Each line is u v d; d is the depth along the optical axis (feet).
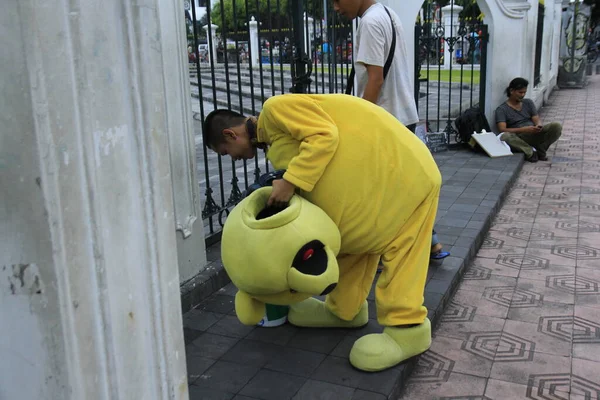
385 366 8.23
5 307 3.43
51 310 3.30
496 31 25.57
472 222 15.16
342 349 8.98
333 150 7.34
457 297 11.71
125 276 3.71
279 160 8.02
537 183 20.98
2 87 3.00
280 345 9.19
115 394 3.74
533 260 13.61
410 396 8.36
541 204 18.29
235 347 9.16
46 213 3.12
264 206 7.90
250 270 7.25
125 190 3.63
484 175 20.49
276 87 30.22
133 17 3.52
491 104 26.27
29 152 3.05
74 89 3.19
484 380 8.75
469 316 10.86
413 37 21.22
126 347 3.78
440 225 14.97
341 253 8.48
